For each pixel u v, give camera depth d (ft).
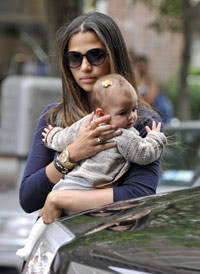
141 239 16.75
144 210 19.07
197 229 17.06
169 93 113.60
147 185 20.83
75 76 22.06
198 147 43.57
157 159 21.40
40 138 22.71
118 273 15.38
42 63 103.76
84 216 19.56
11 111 52.16
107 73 22.00
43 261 18.53
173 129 44.91
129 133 20.49
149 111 22.03
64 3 60.08
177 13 84.12
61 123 22.30
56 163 21.18
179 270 14.94
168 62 129.39
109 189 20.76
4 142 52.70
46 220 21.13
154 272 15.06
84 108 22.22
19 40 113.91
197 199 19.67
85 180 20.94
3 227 36.37
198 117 121.08
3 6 105.09
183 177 41.16
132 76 22.25
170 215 18.28
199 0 85.97
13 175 45.65
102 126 20.40
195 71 135.44
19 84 51.67
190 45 84.17
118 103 20.27
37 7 104.63
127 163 20.75
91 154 20.68
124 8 119.65
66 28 22.36
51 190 21.71
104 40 21.65
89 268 16.02
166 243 16.30
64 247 17.53
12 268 35.70
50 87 51.93
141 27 122.62
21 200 22.30
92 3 91.30
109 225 18.28
